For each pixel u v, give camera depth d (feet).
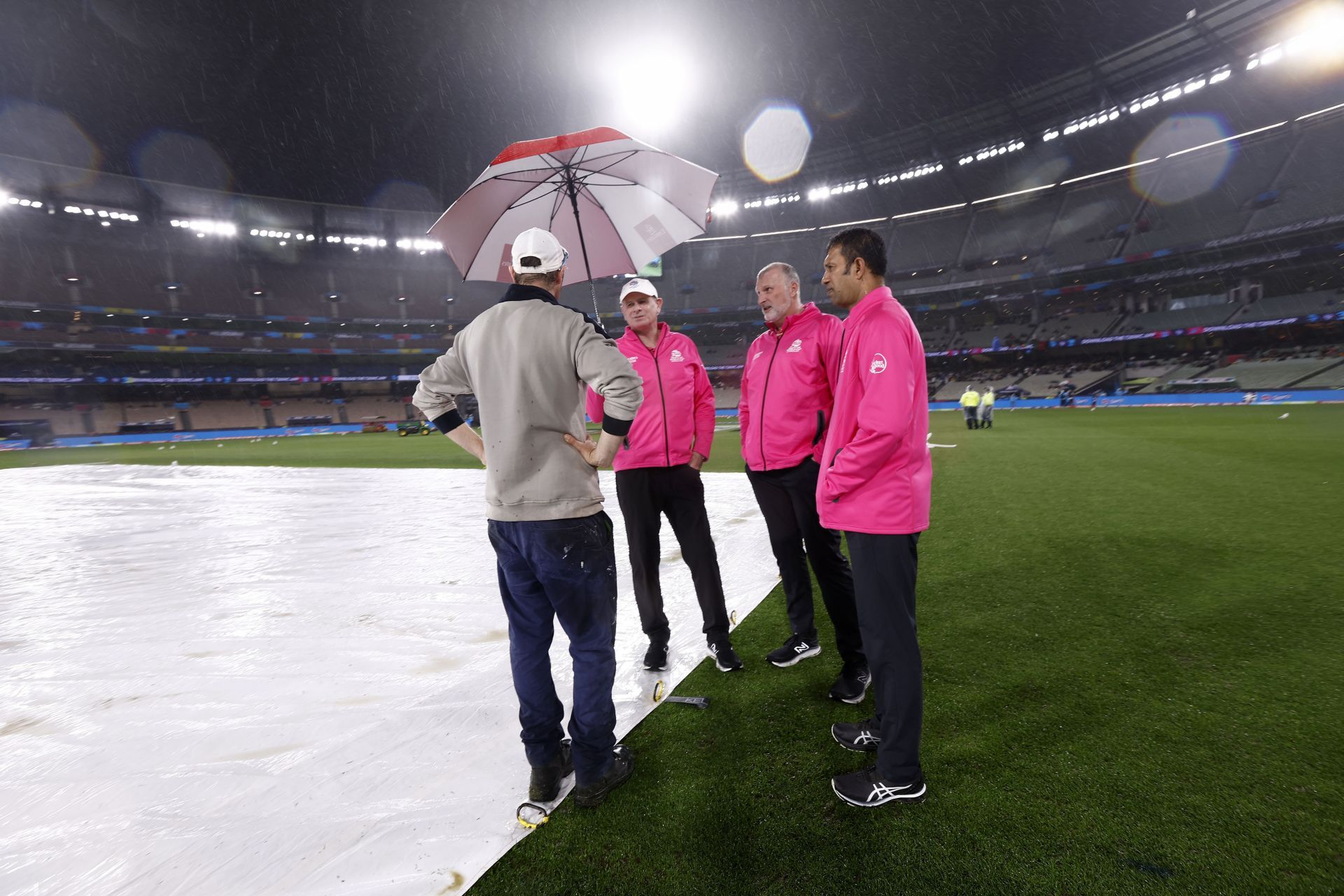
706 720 7.02
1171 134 113.50
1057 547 13.14
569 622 5.58
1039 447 34.06
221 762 6.15
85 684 7.91
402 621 10.04
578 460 5.55
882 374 5.21
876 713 5.98
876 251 5.65
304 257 146.61
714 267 157.69
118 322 125.39
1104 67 99.50
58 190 116.37
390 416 144.97
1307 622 8.78
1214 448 29.99
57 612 10.78
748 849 4.92
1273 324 96.12
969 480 22.95
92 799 5.57
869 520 5.37
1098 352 114.83
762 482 8.33
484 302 161.99
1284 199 102.42
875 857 4.77
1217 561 11.66
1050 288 122.52
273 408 135.44
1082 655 8.05
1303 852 4.59
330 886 4.57
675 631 9.65
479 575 12.62
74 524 19.54
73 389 118.42
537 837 5.14
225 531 17.89
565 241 9.42
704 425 8.64
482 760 6.22
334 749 6.38
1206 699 6.84
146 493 26.94
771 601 10.91
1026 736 6.29
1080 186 123.75
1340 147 98.89
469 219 8.39
